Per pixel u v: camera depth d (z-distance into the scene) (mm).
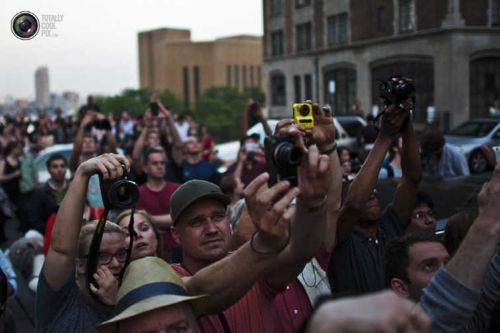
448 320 1874
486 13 30578
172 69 122000
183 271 2893
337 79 39125
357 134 18703
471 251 1894
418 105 32656
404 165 3883
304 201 1905
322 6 39719
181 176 9094
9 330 3268
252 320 2479
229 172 9062
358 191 3299
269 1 45562
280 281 2400
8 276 4523
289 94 43656
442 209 5848
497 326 2592
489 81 31250
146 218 3943
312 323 1055
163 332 1950
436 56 31141
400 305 1043
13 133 21766
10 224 12195
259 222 1904
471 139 17641
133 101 103250
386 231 4020
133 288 2004
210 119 97000
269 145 1884
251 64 122812
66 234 2395
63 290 2471
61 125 24219
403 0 33219
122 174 2383
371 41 35500
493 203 1903
